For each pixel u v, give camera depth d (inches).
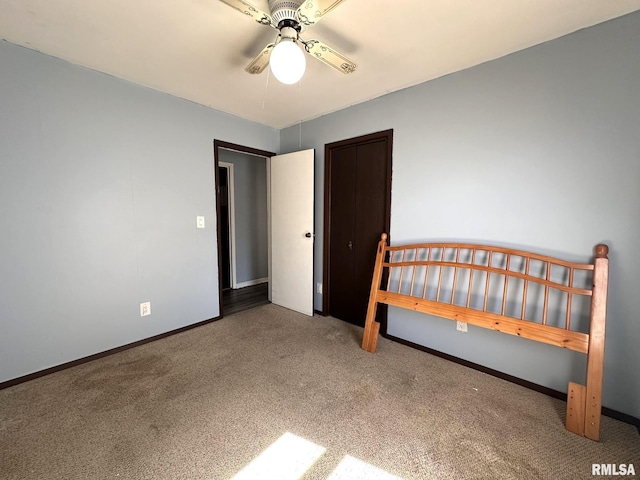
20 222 70.9
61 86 75.4
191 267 107.9
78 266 80.7
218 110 112.4
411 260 92.7
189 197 105.5
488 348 78.5
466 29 62.4
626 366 60.2
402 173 94.0
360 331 107.1
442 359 86.6
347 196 113.4
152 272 96.9
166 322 101.8
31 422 58.2
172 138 99.2
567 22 59.7
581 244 64.3
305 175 120.4
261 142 130.6
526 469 48.7
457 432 56.9
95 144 82.2
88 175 81.4
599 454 51.9
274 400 66.2
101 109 82.7
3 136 67.8
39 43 68.1
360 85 90.0
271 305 139.1
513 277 73.4
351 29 62.6
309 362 83.9
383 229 102.9
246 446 52.9
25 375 73.2
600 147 61.1
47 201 74.7
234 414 61.4
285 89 93.4
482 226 78.1
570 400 57.3
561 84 64.8
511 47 69.1
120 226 88.5
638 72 56.6
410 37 65.4
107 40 66.8
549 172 67.4
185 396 67.4
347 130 109.4
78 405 63.7
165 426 57.6
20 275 71.6
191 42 67.6
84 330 82.7
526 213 71.1
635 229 58.3
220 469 48.1
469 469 48.6
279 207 132.8
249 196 177.3
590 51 61.0
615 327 61.1
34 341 74.3
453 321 84.9
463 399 67.2
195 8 55.8
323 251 123.2
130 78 86.3
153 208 95.8
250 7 47.8
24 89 70.0
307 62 75.7
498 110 74.0
